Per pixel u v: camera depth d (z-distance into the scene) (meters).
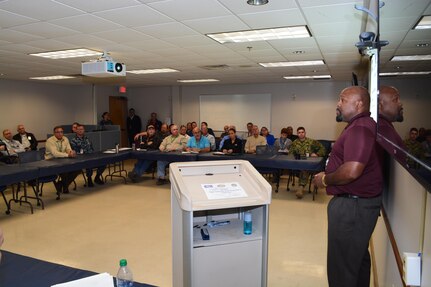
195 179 1.59
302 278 2.72
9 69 6.41
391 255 1.71
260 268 1.53
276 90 9.42
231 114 10.03
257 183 1.52
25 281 1.43
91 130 8.94
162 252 3.22
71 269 1.54
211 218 1.71
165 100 10.91
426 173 0.87
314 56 5.00
